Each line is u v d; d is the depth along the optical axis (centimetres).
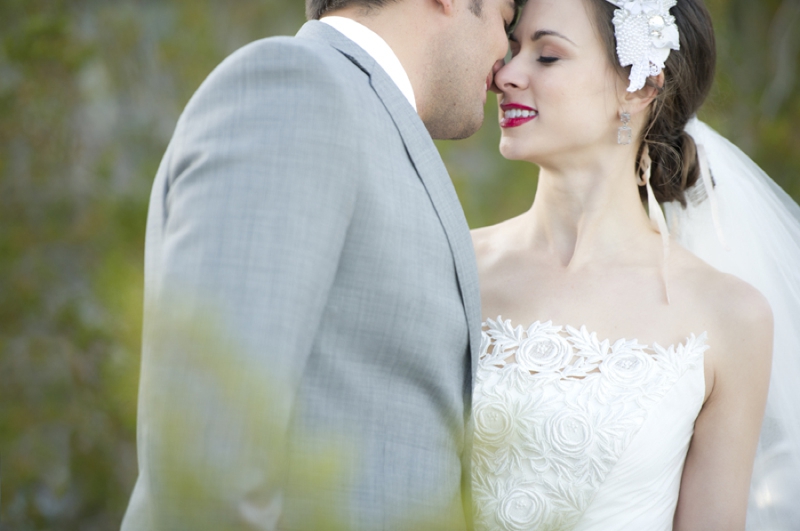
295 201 137
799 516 229
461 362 171
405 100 168
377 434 154
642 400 207
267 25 623
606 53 221
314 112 145
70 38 544
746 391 215
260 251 132
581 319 225
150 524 115
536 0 224
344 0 180
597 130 225
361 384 154
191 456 90
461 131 195
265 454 108
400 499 151
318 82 147
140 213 533
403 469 155
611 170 232
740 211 250
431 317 160
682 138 242
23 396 496
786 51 641
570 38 219
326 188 142
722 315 218
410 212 159
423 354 159
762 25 654
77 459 489
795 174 623
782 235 247
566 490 205
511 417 211
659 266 231
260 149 139
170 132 582
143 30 586
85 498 488
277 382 112
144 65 584
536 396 211
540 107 223
